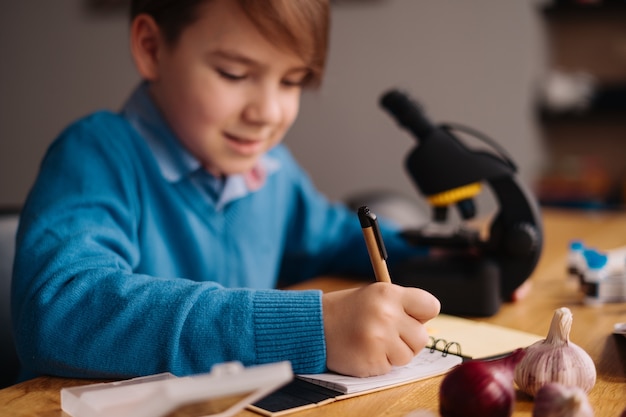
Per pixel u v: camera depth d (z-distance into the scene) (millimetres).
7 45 3471
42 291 776
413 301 739
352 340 721
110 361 737
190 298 752
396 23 3076
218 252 1181
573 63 3201
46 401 689
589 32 3168
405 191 3127
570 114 3049
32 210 901
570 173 2959
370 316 723
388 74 3104
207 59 976
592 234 1716
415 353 741
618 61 3146
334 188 3217
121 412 572
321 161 3225
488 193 3059
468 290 1014
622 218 2021
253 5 925
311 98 3203
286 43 951
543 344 693
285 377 511
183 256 1143
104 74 3332
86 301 763
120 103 3324
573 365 668
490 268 1030
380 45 3102
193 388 507
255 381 508
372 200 2178
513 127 2973
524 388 677
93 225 890
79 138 1019
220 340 731
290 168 1434
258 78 988
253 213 1262
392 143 3127
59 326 753
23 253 840
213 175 1155
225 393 505
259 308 744
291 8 936
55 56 3396
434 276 1029
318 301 746
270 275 1317
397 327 728
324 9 984
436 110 3059
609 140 3191
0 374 1160
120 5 3260
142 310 746
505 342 856
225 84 986
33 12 3408
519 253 1059
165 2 1004
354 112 3158
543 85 3057
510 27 2945
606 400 678
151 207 1092
